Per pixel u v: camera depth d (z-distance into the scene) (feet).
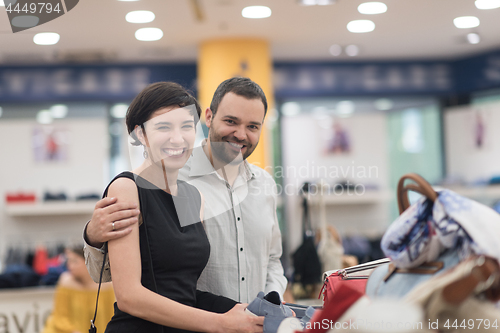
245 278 5.12
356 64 20.99
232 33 16.01
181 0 12.68
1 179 18.80
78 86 19.39
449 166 21.89
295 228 18.01
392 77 21.15
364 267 4.35
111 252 3.83
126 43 16.69
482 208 3.06
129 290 3.75
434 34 16.99
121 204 3.84
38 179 19.03
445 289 2.81
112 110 19.85
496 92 19.94
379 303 2.84
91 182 19.33
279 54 19.35
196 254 4.17
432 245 3.16
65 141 19.29
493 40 18.06
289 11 13.99
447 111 21.89
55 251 18.19
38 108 19.56
